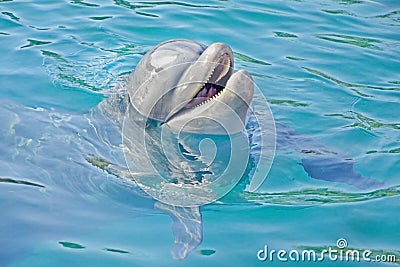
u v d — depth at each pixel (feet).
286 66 104.99
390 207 73.97
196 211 72.28
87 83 99.04
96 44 110.22
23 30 113.39
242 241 68.39
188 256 65.82
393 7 130.11
